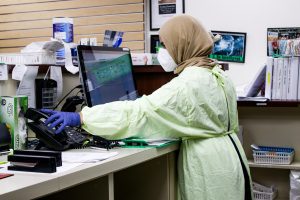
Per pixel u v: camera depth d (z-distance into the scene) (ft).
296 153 9.77
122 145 5.04
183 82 5.32
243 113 10.07
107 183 4.48
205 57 5.98
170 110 5.14
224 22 10.65
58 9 12.31
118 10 11.64
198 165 5.49
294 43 9.24
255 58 10.41
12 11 12.89
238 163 5.85
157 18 11.34
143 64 7.33
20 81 6.03
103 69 6.23
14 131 4.84
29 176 3.36
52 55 6.37
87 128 5.00
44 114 4.89
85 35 12.01
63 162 3.92
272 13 10.21
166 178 5.80
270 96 9.08
